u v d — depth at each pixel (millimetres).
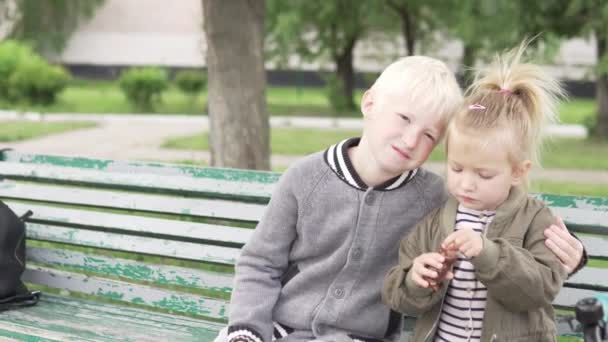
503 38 10766
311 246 2545
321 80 33844
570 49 28734
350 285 2518
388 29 21000
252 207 3164
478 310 2322
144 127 17609
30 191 3580
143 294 3373
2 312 3250
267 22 17453
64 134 15734
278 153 12789
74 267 3506
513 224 2279
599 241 2736
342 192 2480
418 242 2396
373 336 2553
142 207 3355
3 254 3225
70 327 3107
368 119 2420
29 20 27719
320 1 18156
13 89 22344
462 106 2279
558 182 10148
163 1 35625
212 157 5984
